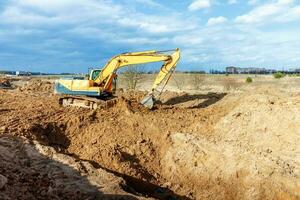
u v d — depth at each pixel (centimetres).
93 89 2905
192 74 5469
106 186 1703
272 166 2002
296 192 1866
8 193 1525
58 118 2612
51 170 1798
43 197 1570
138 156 2320
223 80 6091
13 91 4212
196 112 2802
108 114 2692
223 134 2444
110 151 2245
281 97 2658
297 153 2166
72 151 2314
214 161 2152
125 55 2955
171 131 2461
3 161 1783
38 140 2239
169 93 3456
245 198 1947
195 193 2070
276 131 2350
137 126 2530
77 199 1583
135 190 1973
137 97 3334
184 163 2216
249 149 2178
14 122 2445
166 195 2025
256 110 2527
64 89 2973
